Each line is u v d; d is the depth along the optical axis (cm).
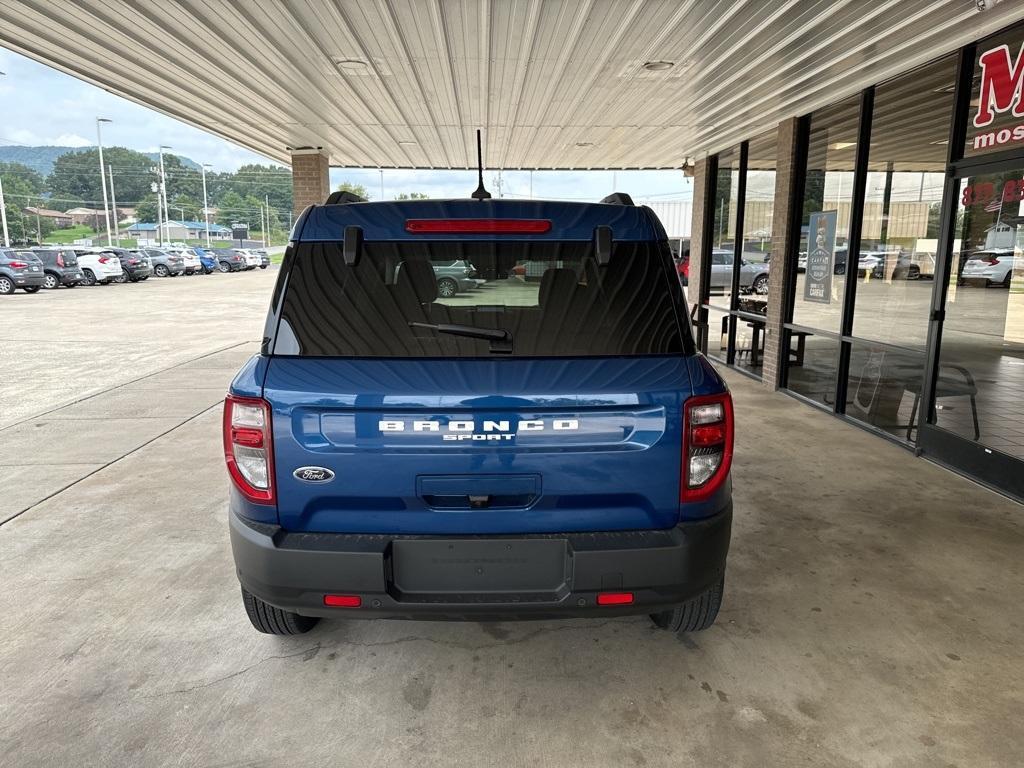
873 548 389
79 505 459
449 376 220
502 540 223
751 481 499
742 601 331
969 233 529
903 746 235
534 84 712
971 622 313
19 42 574
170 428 650
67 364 1023
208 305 2072
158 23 523
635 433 223
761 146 926
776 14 485
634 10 497
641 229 249
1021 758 229
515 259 238
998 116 493
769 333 851
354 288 236
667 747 234
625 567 222
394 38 568
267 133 1002
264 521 228
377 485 221
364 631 307
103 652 290
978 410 558
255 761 228
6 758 228
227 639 300
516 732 242
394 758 229
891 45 528
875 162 656
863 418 676
